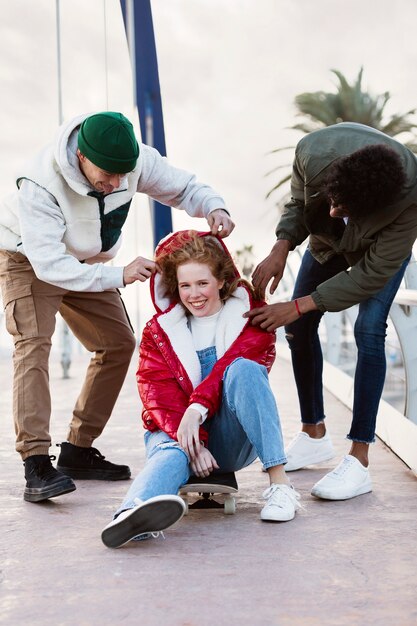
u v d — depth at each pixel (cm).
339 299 287
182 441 251
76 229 296
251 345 271
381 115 2486
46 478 290
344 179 262
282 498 263
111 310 326
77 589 202
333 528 254
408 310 390
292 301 285
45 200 287
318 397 350
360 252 298
